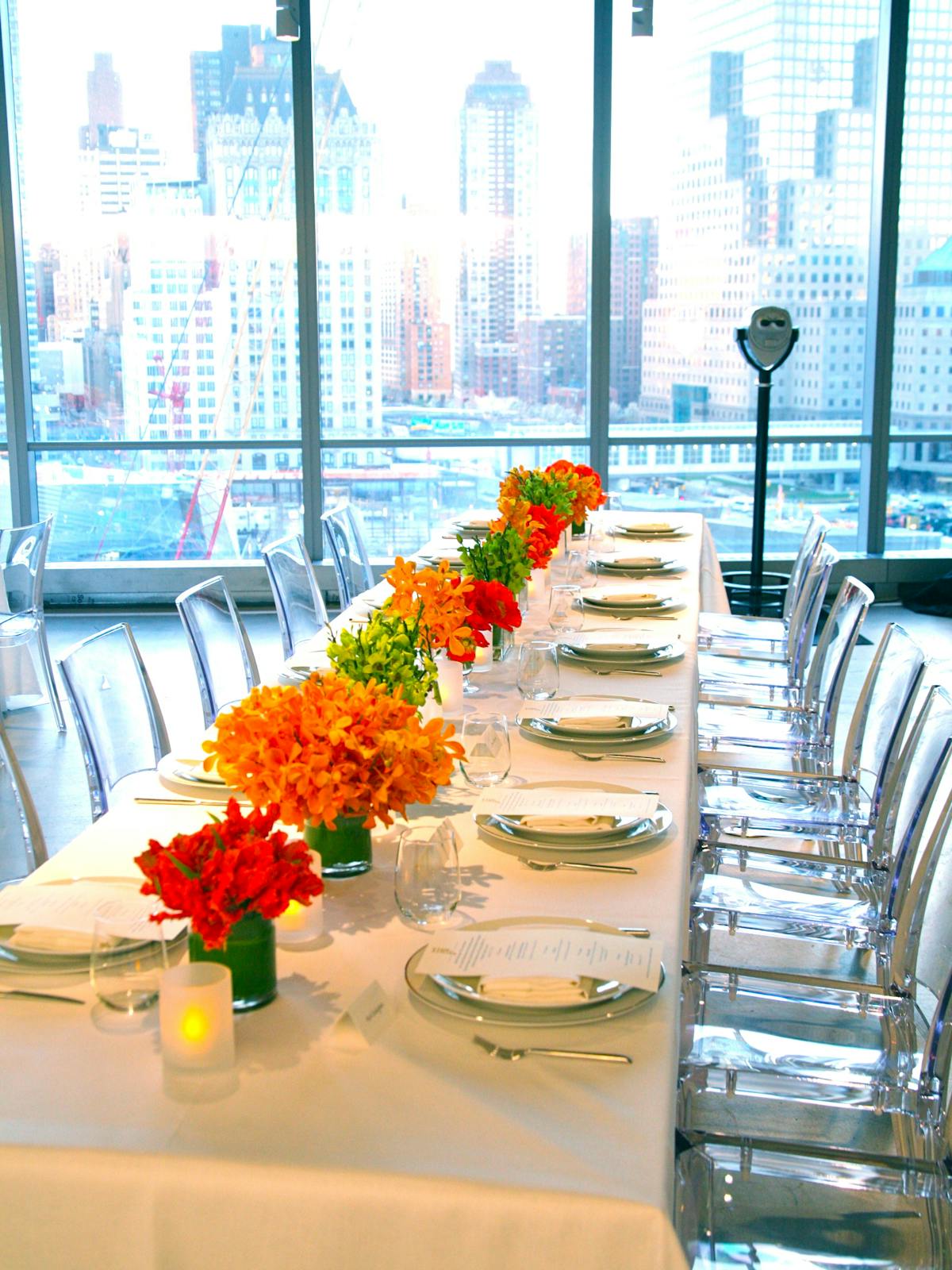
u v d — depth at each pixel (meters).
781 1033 2.67
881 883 2.79
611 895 1.88
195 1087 1.37
